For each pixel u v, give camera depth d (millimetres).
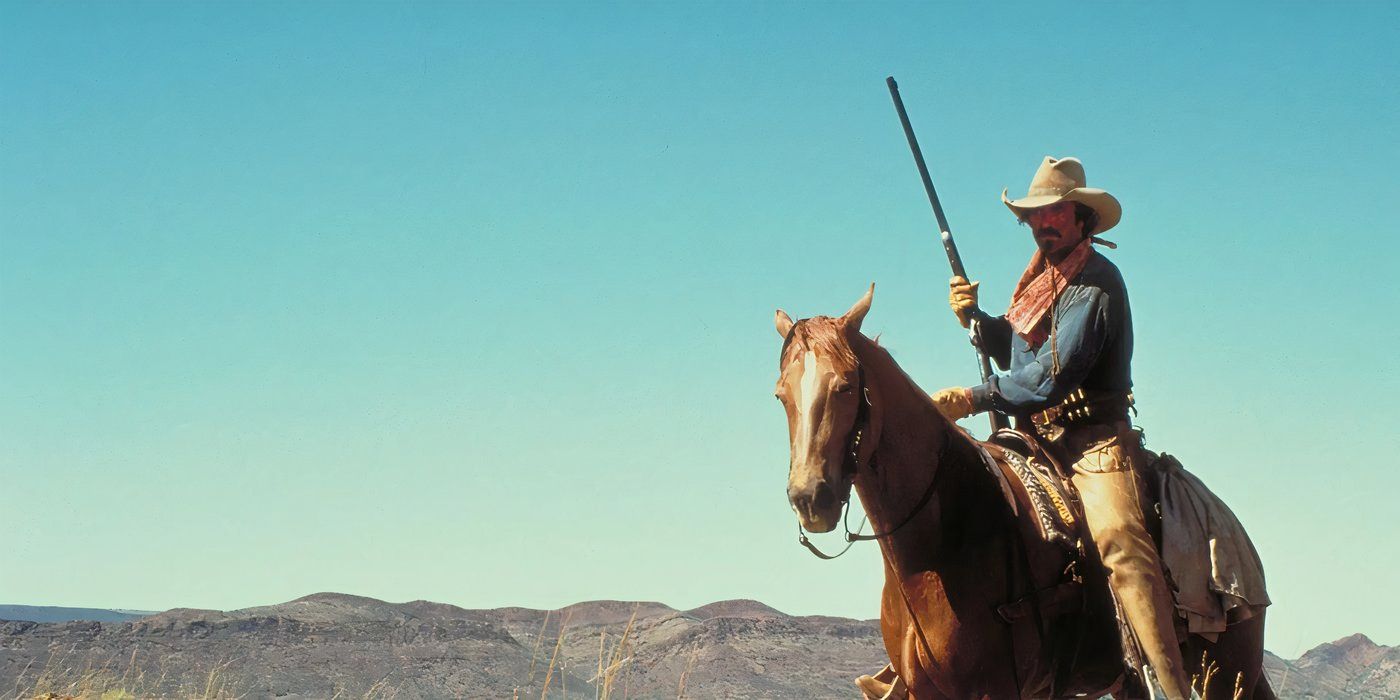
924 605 4820
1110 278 5277
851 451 4562
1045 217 5543
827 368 4527
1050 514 4945
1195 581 5086
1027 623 4824
